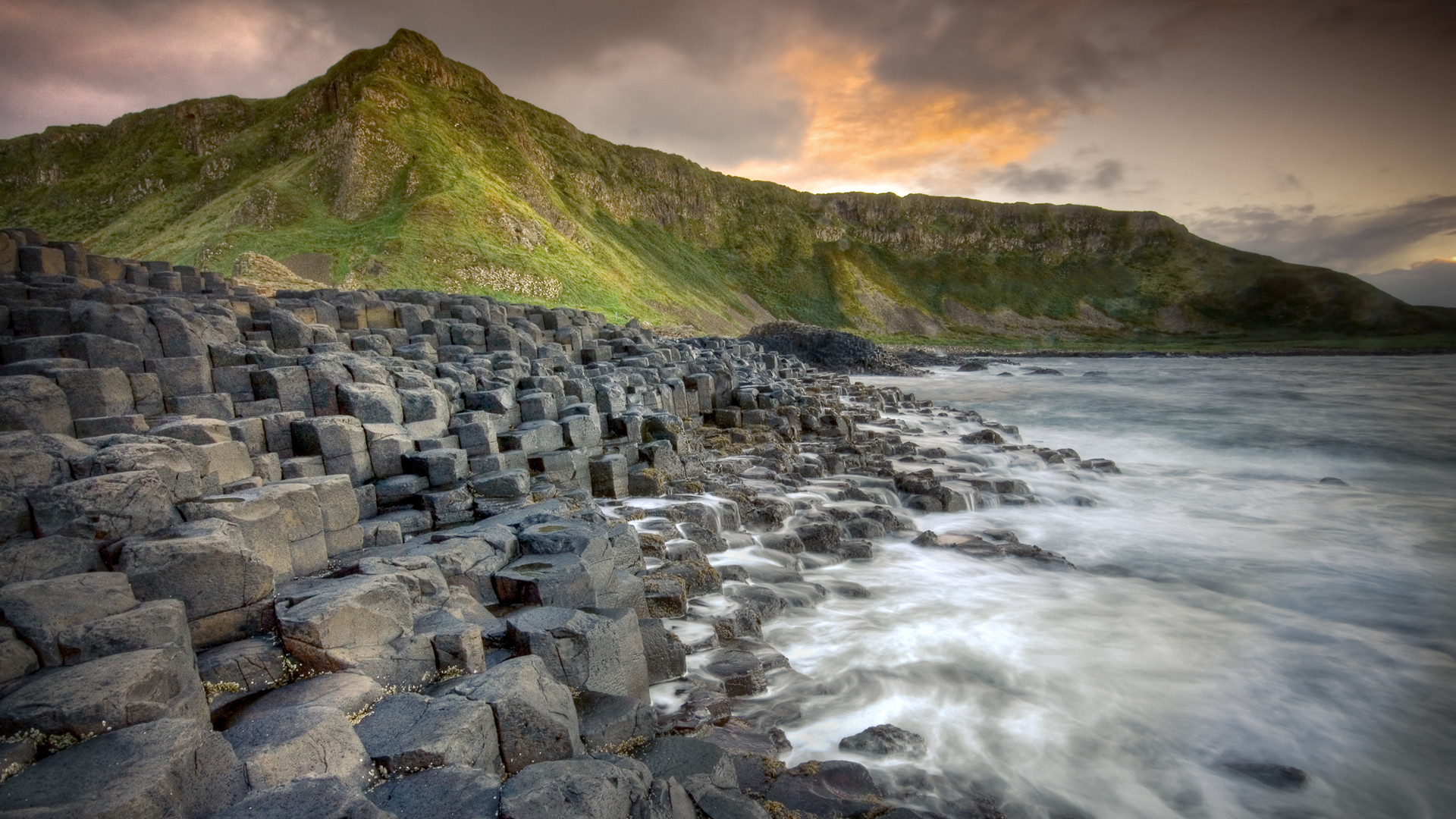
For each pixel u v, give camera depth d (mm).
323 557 8625
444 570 8578
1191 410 43406
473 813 4609
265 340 16562
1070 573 14477
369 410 13070
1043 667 10562
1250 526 18531
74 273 19094
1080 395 51844
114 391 10664
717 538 13859
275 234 84875
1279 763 8578
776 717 8570
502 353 21094
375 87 115062
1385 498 21641
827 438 25328
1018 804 7625
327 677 6102
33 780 4066
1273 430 35281
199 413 11805
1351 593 14070
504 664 6402
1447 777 8430
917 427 32031
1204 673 10648
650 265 151375
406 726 5484
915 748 8141
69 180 143875
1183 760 8547
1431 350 135375
